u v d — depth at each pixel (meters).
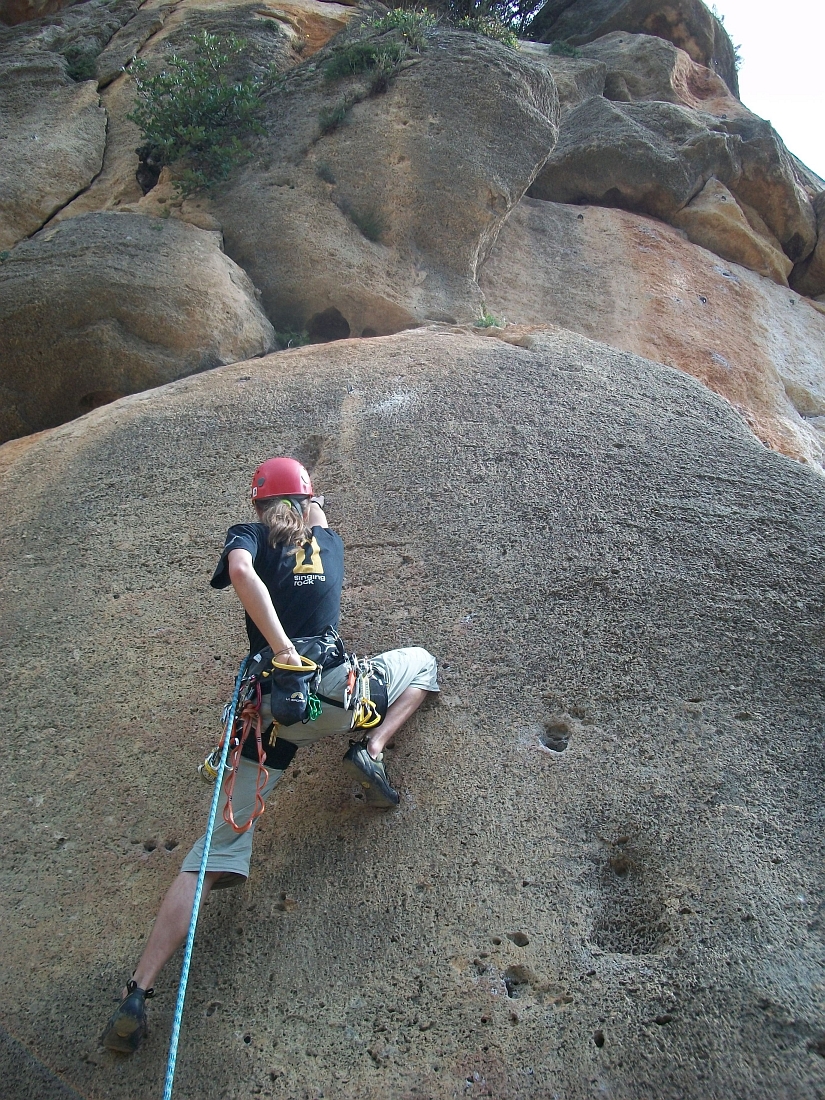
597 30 13.32
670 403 5.25
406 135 7.89
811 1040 2.48
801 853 2.95
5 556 4.56
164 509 4.70
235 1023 2.76
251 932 2.98
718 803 3.11
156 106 8.29
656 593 3.90
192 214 7.63
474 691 3.62
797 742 3.29
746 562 4.02
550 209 9.68
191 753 3.54
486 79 8.11
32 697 3.83
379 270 7.49
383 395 5.31
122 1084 2.65
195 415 5.39
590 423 4.96
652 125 10.52
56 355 6.34
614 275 8.95
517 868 3.03
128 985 2.68
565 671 3.64
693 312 8.81
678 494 4.42
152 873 3.19
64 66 9.35
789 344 9.21
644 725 3.40
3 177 8.08
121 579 4.33
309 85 8.31
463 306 7.55
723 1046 2.50
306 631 3.11
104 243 6.75
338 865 3.13
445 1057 2.60
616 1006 2.64
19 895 3.15
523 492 4.50
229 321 6.71
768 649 3.63
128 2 10.34
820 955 2.67
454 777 3.33
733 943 2.72
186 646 3.97
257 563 3.17
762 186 10.33
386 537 4.35
